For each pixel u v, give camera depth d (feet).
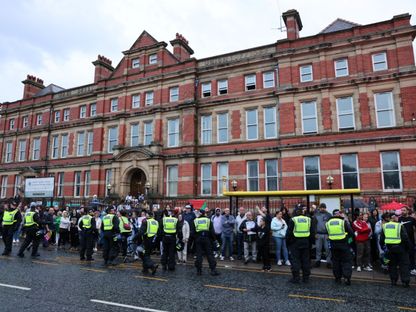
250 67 84.43
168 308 21.56
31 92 130.21
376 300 24.20
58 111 116.26
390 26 70.38
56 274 32.50
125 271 34.81
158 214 45.93
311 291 26.84
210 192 83.25
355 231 36.73
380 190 65.21
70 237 56.34
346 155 69.97
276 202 59.93
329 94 73.72
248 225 40.42
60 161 109.70
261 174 77.82
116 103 101.91
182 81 91.35
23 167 115.65
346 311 21.34
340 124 72.08
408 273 28.71
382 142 66.64
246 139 81.76
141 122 95.14
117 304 22.26
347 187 68.44
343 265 29.68
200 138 87.35
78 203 89.15
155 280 30.32
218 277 32.24
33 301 22.76
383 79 68.85
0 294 24.53
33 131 118.21
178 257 42.50
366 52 71.77
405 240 29.04
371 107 69.46
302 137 74.02
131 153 91.25
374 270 36.37
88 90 110.63
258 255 43.45
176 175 87.40
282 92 77.30
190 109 87.61
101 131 100.78
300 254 30.94
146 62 99.30
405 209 39.81
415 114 65.21
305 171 72.64
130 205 73.10
